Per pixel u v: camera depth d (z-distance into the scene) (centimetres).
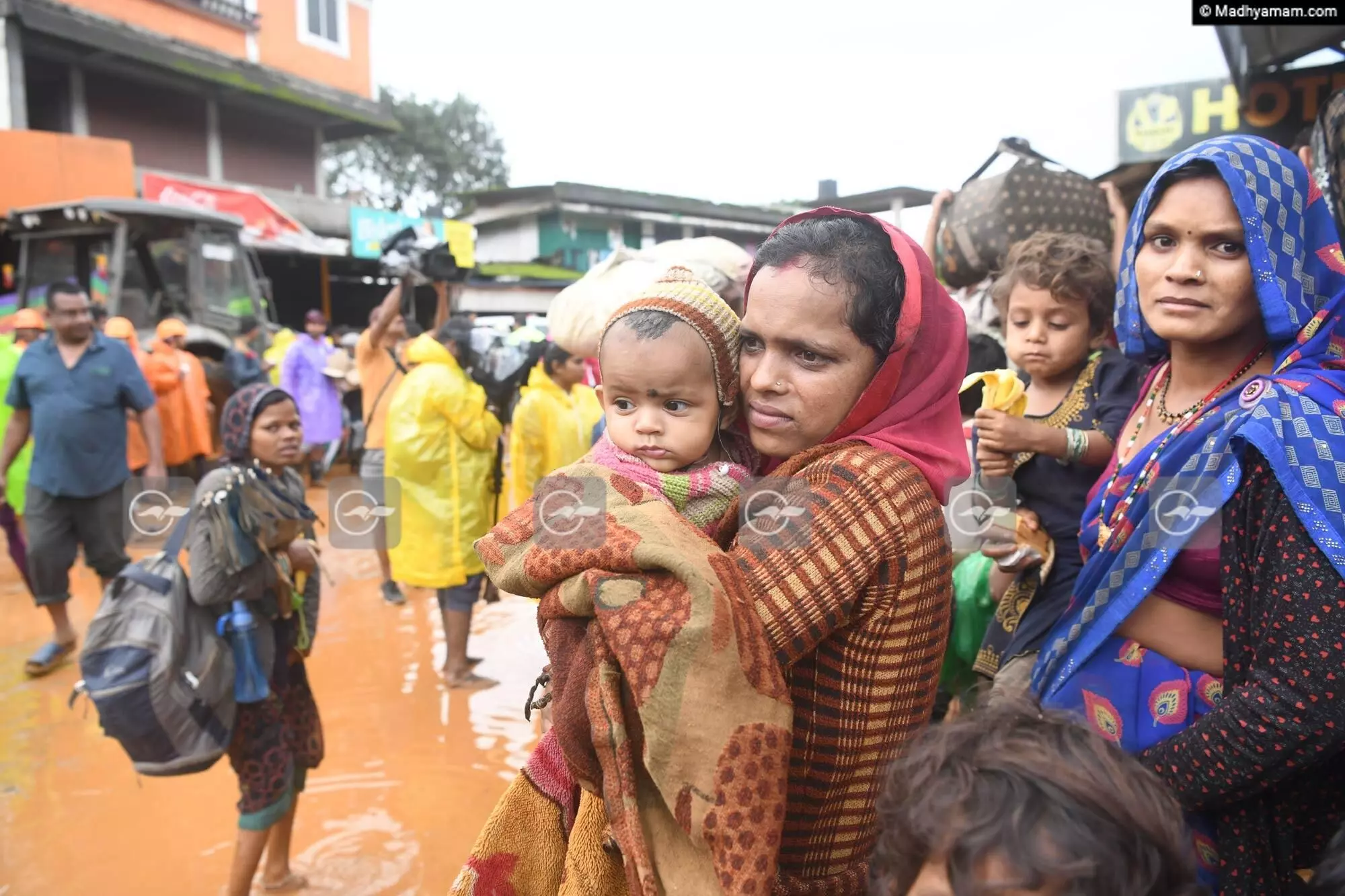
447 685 455
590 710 106
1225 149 149
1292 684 127
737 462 135
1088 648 157
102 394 495
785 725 104
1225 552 142
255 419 259
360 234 1497
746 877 98
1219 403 151
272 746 272
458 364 458
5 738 404
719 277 225
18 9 1272
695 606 101
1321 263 151
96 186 1194
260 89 1589
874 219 125
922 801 96
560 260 1708
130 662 242
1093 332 231
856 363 119
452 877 300
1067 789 90
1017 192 284
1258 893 139
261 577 258
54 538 489
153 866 308
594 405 560
